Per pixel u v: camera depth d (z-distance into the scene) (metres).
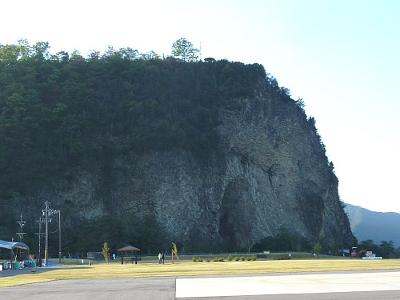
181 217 139.50
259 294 23.30
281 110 172.50
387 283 27.61
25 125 142.50
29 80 152.12
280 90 177.62
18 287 29.77
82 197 138.50
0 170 135.75
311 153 176.12
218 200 147.50
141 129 149.12
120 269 51.16
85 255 117.56
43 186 136.38
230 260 84.75
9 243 77.56
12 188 133.88
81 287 28.69
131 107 152.62
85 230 127.00
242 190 154.12
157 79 161.75
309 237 161.50
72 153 142.25
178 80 163.88
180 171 144.25
